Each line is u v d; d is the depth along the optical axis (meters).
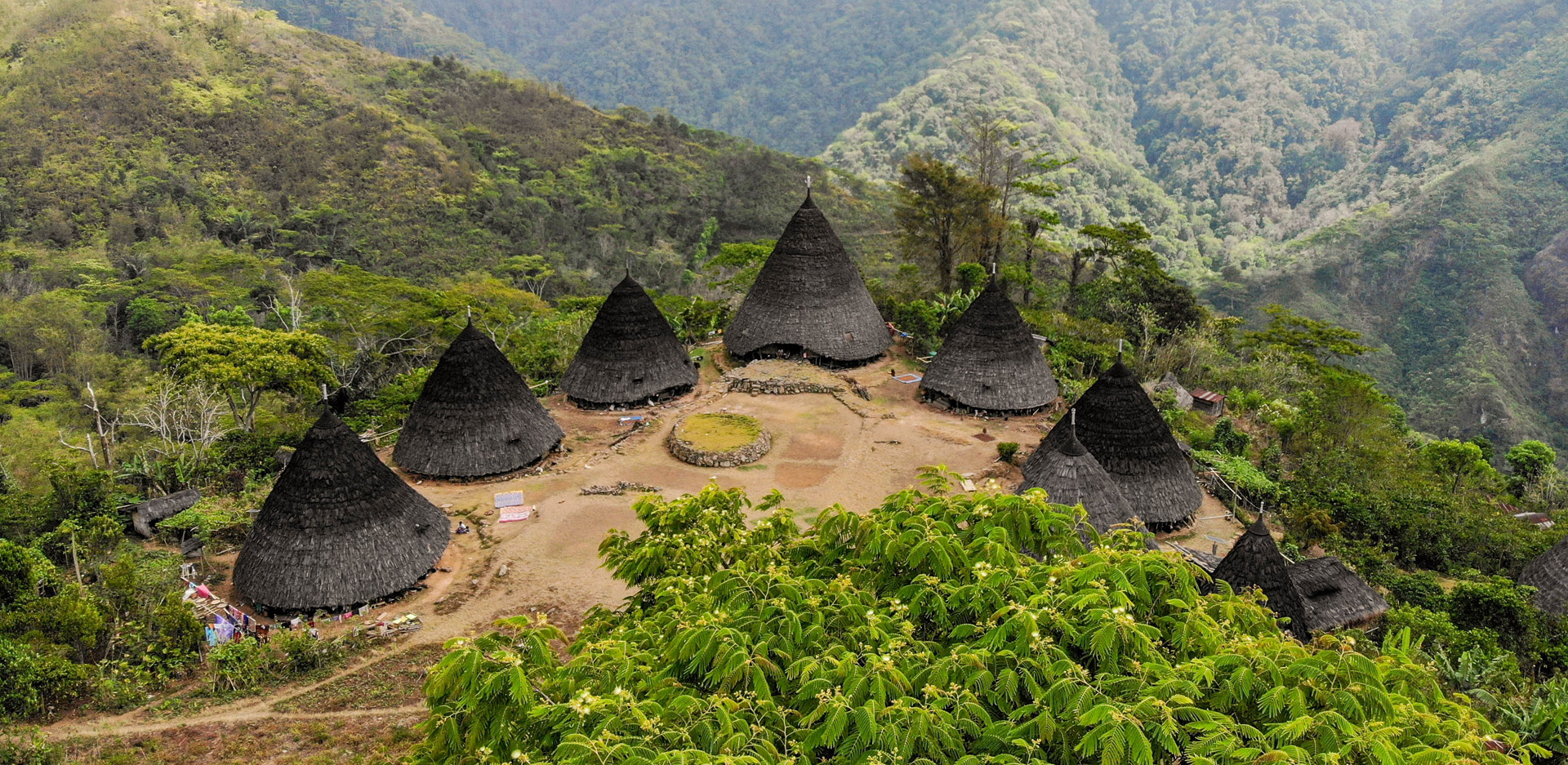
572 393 44.56
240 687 25.95
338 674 26.48
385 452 40.88
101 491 36.28
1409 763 11.60
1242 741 12.08
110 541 32.50
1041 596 14.12
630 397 43.94
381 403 49.88
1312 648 15.59
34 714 24.61
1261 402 59.16
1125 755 11.34
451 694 13.68
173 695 25.69
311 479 29.11
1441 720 13.24
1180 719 12.23
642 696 13.78
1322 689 12.94
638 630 16.28
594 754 11.46
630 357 44.09
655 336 44.81
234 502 35.91
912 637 14.90
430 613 29.39
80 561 32.19
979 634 14.23
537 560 32.31
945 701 12.53
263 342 49.91
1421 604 32.78
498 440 37.78
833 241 49.28
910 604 15.31
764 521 21.61
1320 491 42.06
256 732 24.00
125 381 65.19
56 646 26.06
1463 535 40.22
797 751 12.45
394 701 25.31
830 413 44.69
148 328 76.50
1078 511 18.19
